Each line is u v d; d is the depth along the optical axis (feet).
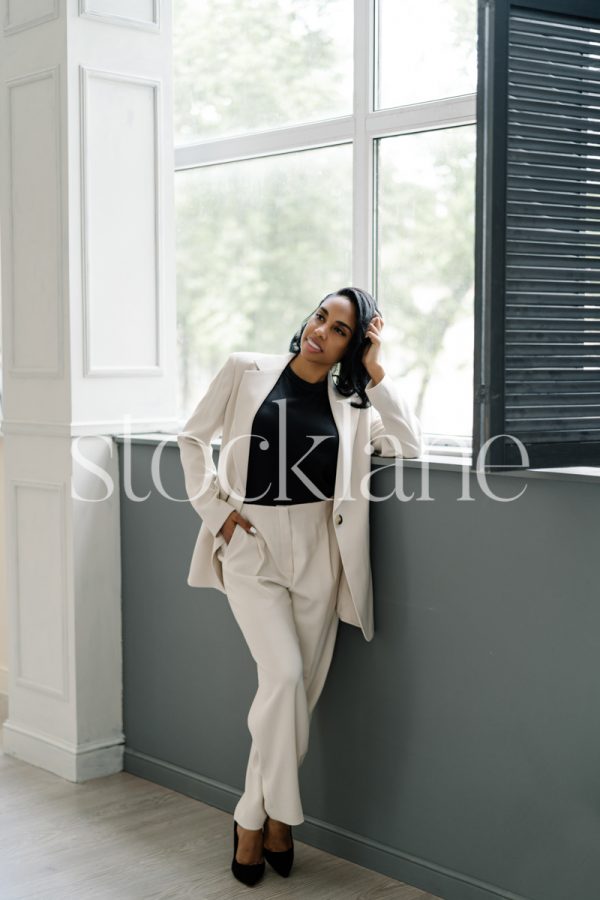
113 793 12.40
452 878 9.73
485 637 9.35
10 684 13.66
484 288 8.52
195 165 13.89
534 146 8.61
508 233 8.55
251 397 10.09
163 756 12.69
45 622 13.11
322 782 10.84
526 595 9.02
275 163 13.07
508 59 8.47
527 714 9.09
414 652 9.93
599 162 8.87
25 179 12.82
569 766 8.83
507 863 9.33
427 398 11.57
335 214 12.46
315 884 10.14
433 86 11.32
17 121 12.87
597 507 8.49
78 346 12.54
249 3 13.14
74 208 12.40
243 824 10.14
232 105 13.47
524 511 8.98
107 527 12.94
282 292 13.14
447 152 11.24
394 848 10.25
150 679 12.80
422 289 11.55
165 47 13.08
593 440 8.96
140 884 10.13
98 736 12.99
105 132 12.63
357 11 11.83
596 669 8.59
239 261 13.61
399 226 11.71
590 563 8.57
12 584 13.48
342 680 10.57
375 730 10.32
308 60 12.55
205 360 14.19
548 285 8.72
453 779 9.70
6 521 13.51
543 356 8.75
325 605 10.15
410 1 11.46
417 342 11.62
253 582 9.96
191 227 14.19
